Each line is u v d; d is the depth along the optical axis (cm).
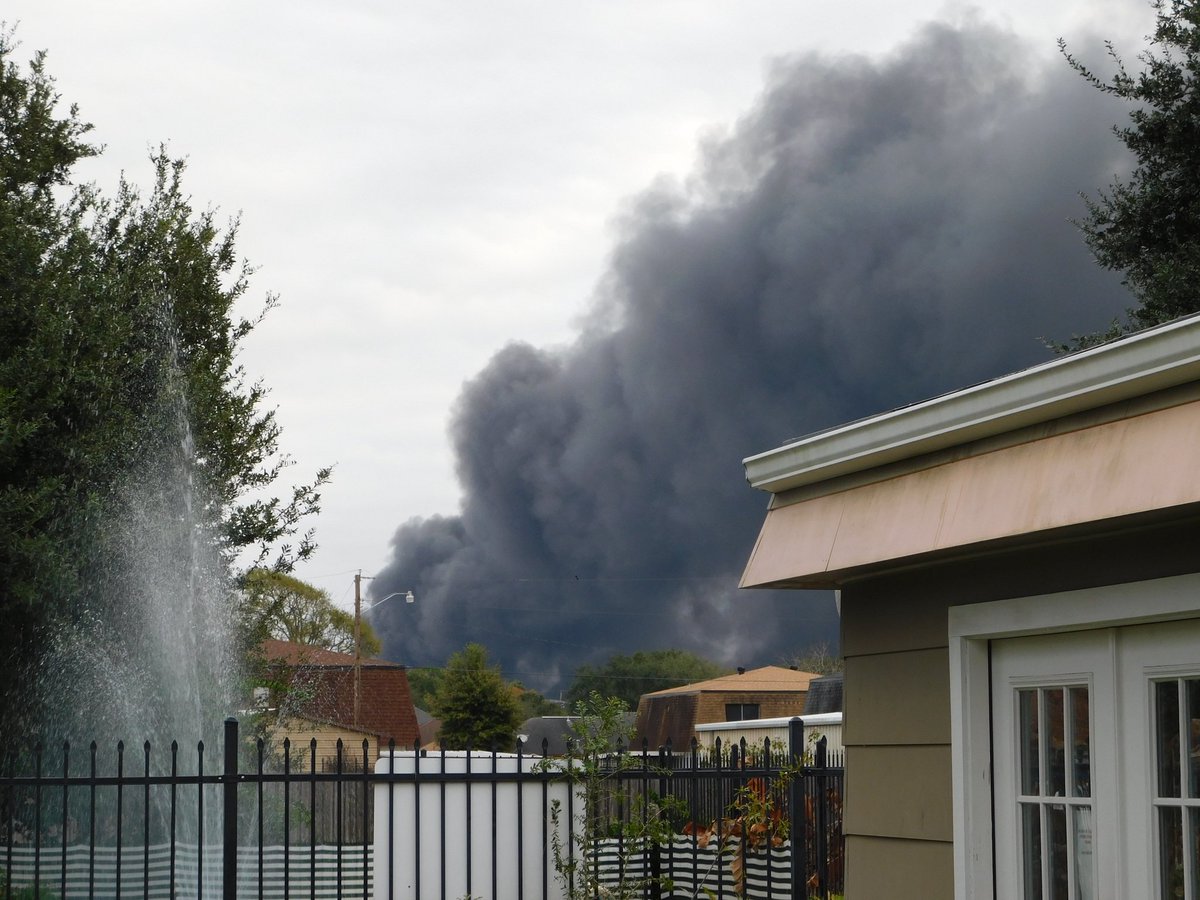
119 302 1154
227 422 1231
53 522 1047
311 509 1285
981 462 421
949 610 472
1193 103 1369
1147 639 405
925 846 475
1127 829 408
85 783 698
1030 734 451
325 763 922
